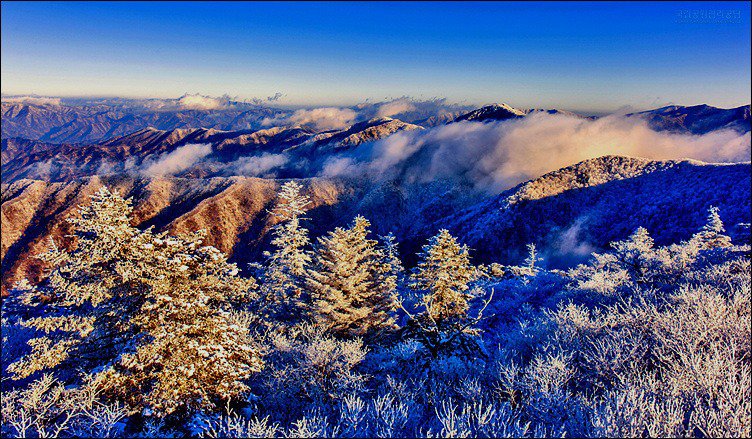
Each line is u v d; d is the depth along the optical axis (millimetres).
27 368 9102
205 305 9789
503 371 6648
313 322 19406
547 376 5910
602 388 5977
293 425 7500
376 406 5961
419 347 9977
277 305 22875
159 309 9227
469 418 5734
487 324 16641
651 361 6363
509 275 37000
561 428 4883
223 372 9406
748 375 4805
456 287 21016
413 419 5988
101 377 8727
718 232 34844
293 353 11000
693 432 4344
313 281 20266
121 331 10062
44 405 8031
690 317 6492
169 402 8594
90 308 10992
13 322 25672
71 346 9906
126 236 9805
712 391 4734
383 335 19375
